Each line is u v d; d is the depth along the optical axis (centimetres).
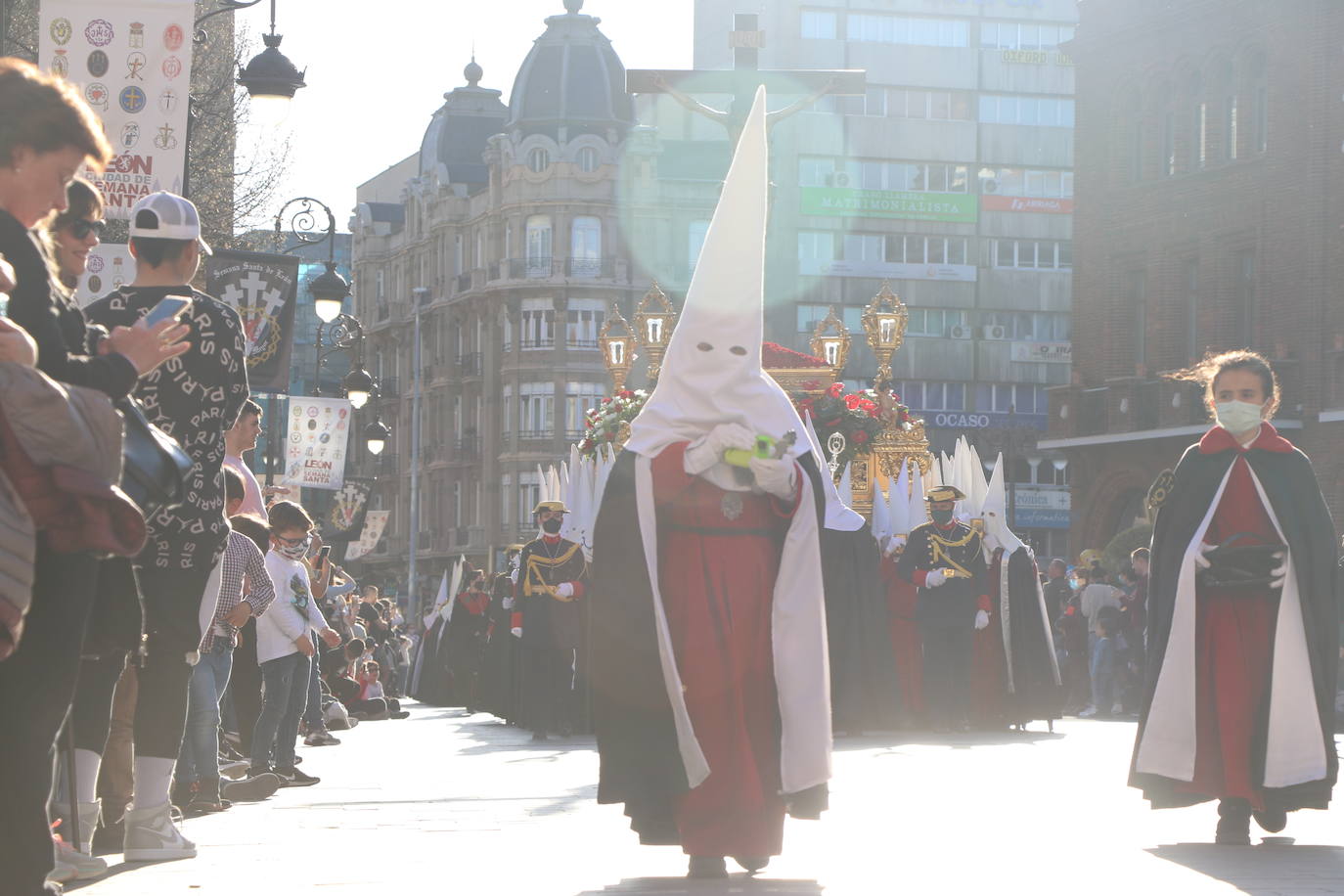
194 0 1466
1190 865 838
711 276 845
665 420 840
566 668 2038
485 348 8712
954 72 9231
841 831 975
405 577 9431
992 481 2098
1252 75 4731
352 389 3466
